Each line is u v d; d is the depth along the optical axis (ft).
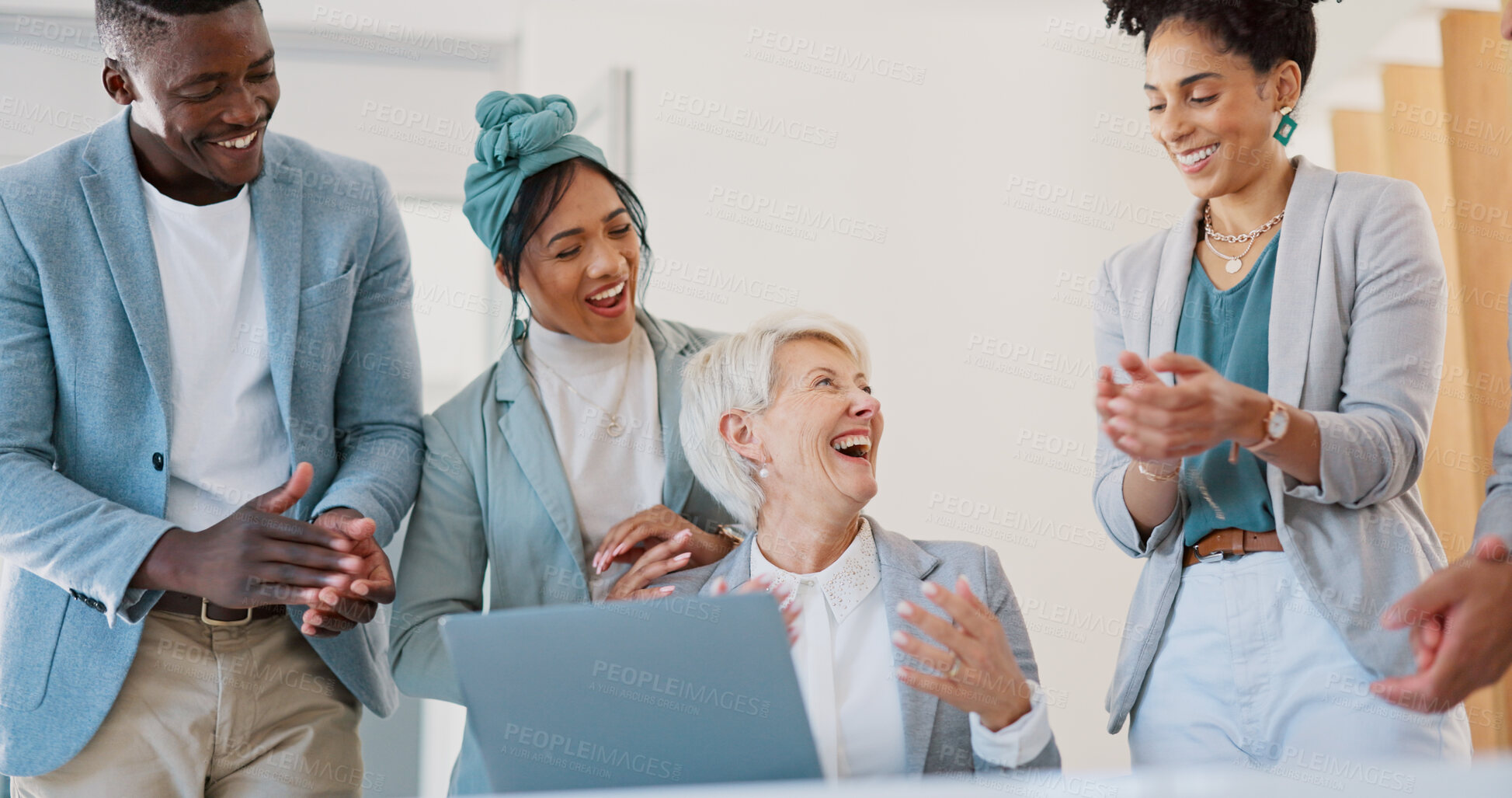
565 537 5.90
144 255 5.42
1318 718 4.58
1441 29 9.26
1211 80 4.98
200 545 4.96
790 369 5.37
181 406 5.51
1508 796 2.17
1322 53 9.99
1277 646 4.73
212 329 5.58
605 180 6.28
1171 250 5.38
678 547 5.65
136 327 5.34
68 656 5.26
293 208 5.80
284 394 5.58
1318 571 4.62
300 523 4.99
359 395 6.10
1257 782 2.35
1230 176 5.10
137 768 5.30
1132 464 5.06
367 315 6.13
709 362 5.57
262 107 5.31
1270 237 5.16
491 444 6.15
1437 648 3.92
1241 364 5.07
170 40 4.96
